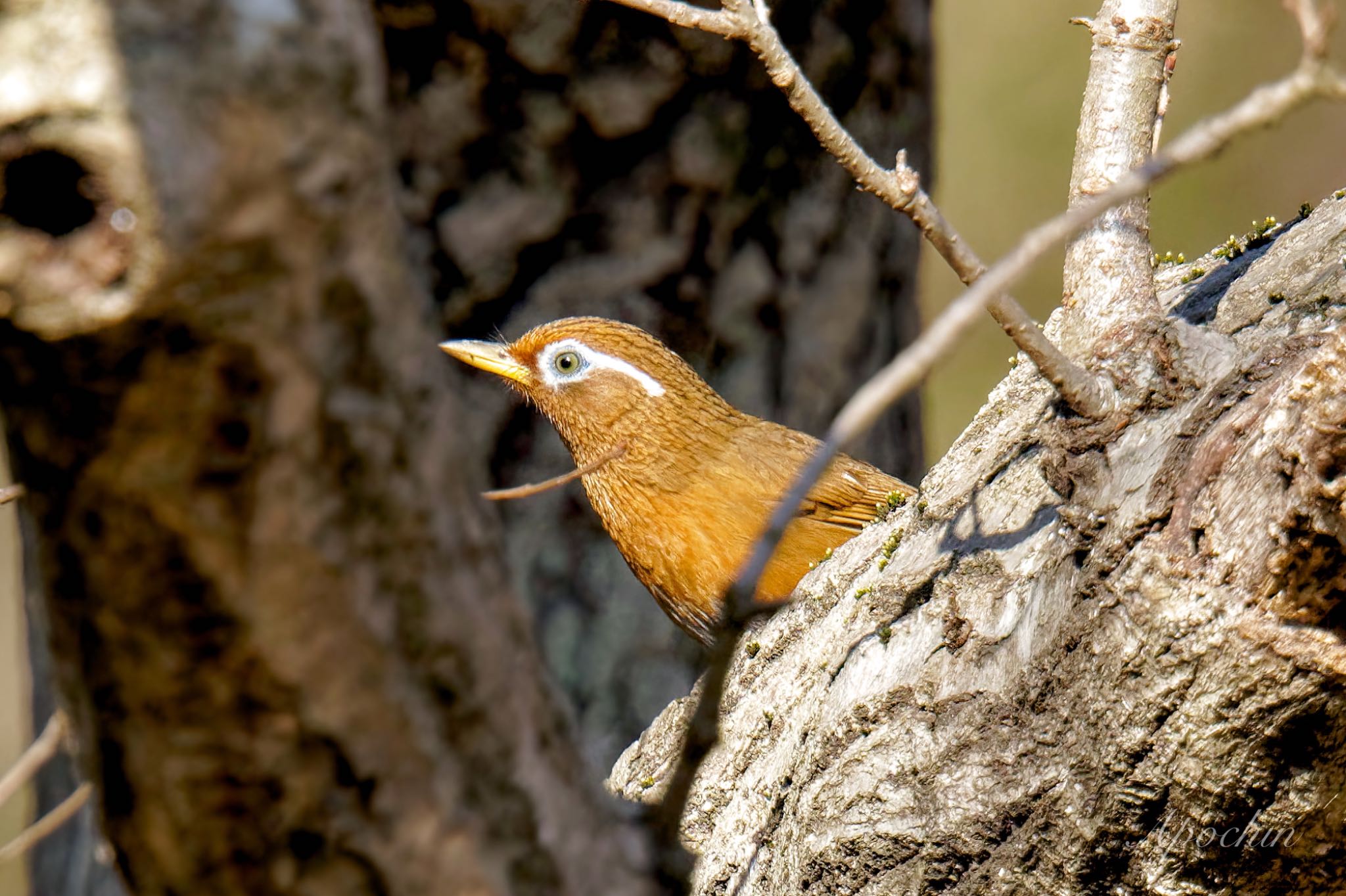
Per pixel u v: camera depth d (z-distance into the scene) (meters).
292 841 4.39
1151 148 7.10
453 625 4.39
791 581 11.01
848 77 13.09
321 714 4.21
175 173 3.38
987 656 6.22
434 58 11.73
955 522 6.87
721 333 12.87
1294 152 22.61
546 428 12.84
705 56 12.26
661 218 12.61
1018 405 7.26
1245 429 5.29
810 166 13.20
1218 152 3.99
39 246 3.41
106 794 4.38
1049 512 6.33
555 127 12.12
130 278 3.39
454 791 4.52
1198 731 5.47
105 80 3.31
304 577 4.01
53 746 7.11
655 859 5.18
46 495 3.86
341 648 4.16
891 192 5.47
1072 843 5.96
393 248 4.00
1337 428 5.00
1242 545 5.24
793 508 3.75
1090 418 5.83
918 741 6.32
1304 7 3.91
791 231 13.16
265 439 3.79
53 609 4.11
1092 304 6.71
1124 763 5.68
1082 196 7.04
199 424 3.71
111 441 3.70
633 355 11.23
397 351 4.06
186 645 4.01
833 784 6.55
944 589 6.55
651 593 11.64
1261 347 5.60
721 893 7.36
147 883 4.50
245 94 3.50
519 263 12.32
